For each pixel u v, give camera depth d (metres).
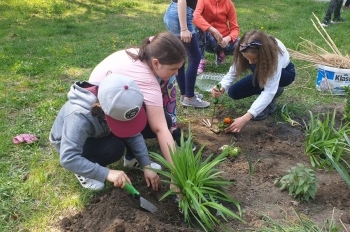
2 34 8.44
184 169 2.94
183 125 4.32
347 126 4.10
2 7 10.68
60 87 5.26
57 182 3.34
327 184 3.35
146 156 3.11
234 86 4.50
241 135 4.12
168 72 3.01
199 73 6.00
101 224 2.83
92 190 3.18
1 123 4.30
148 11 11.24
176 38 2.99
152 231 2.69
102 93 2.66
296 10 10.94
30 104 4.80
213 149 3.84
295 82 5.59
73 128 2.77
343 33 8.26
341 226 2.86
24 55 6.81
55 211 3.03
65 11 10.80
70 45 7.45
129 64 3.08
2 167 3.52
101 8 11.27
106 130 2.98
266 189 3.28
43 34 8.50
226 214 2.95
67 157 2.76
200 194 2.79
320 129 3.79
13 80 5.59
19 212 3.01
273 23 9.27
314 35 8.02
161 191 3.24
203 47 5.89
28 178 3.40
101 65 3.21
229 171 3.51
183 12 4.36
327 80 5.21
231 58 6.65
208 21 5.63
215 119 4.50
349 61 5.34
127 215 2.85
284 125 4.39
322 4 11.61
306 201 3.13
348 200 3.17
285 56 4.31
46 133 4.08
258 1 12.27
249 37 3.84
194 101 4.70
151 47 3.00
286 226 2.83
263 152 3.84
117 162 3.59
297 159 3.74
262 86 3.91
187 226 2.89
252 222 2.89
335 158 3.48
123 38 8.05
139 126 2.77
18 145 3.86
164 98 3.64
